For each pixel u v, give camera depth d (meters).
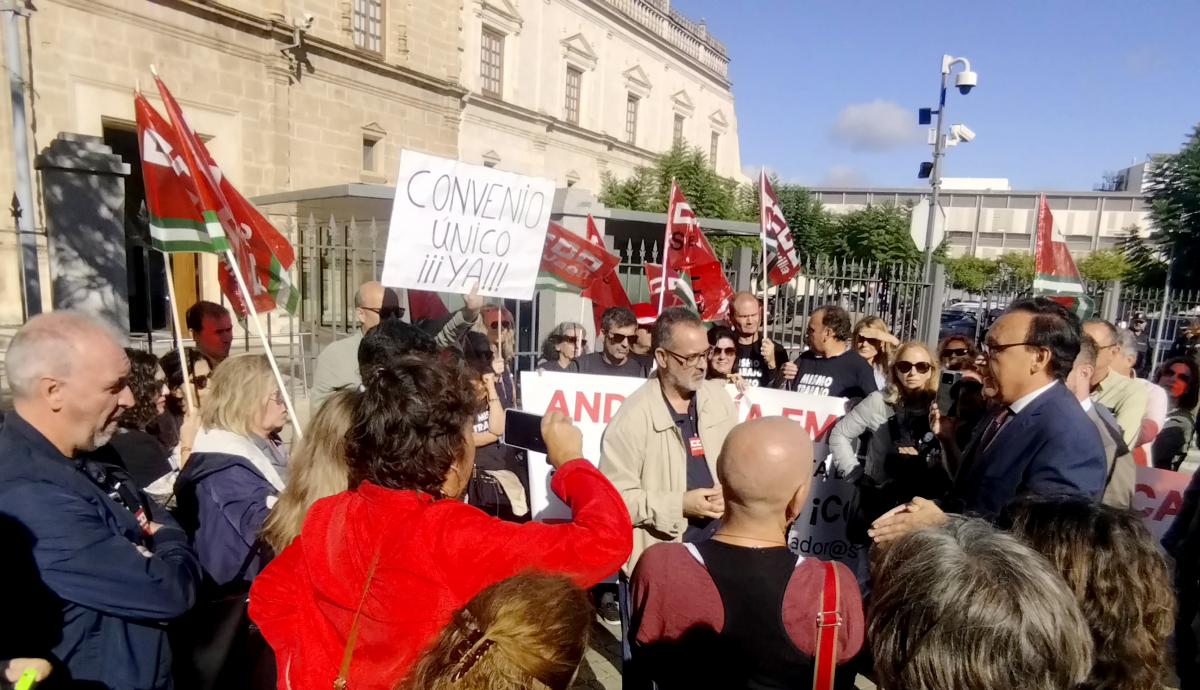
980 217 55.12
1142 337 12.28
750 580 1.66
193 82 13.07
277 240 4.01
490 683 1.06
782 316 8.34
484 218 3.74
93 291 5.38
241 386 2.47
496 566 1.46
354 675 1.40
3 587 1.68
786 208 23.55
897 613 1.33
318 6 15.36
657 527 2.69
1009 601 1.22
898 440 3.60
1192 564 2.34
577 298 7.56
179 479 2.44
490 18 21.02
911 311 8.53
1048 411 2.34
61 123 11.23
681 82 31.75
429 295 6.34
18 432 1.82
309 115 15.45
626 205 22.42
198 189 3.05
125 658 1.86
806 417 3.96
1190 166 21.77
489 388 3.76
